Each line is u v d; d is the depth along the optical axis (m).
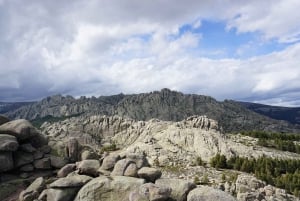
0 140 27.03
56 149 31.55
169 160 144.88
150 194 20.11
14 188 26.23
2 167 26.64
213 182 103.00
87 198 21.48
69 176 25.00
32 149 29.41
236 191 71.69
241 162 138.12
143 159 25.91
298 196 96.38
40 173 28.56
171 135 182.00
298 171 130.12
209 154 160.12
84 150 32.03
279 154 181.88
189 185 21.17
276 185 112.81
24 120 30.81
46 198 23.22
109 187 21.75
